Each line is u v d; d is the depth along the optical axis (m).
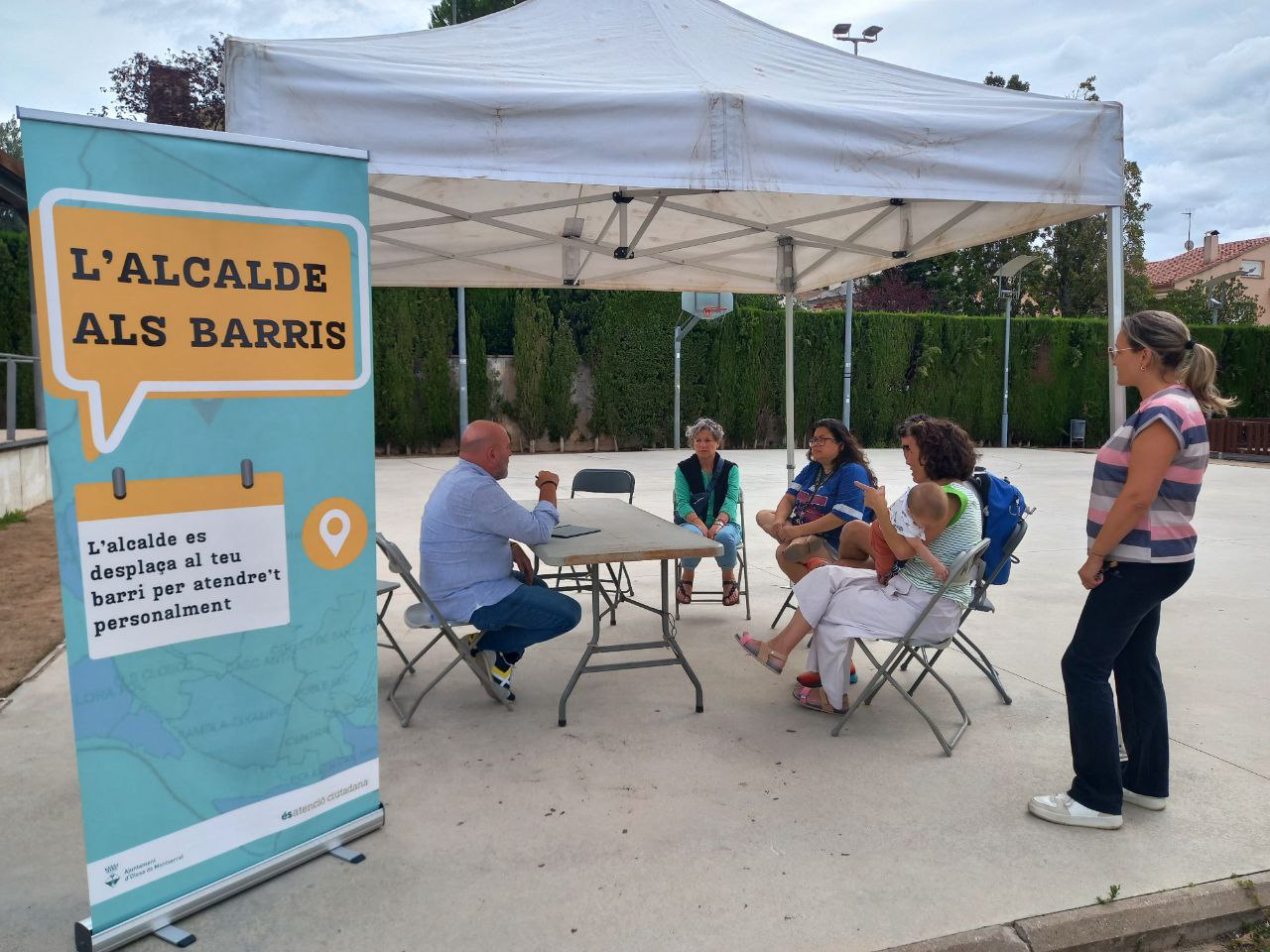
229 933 2.30
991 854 2.72
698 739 3.60
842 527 4.45
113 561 2.16
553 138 3.08
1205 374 2.74
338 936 2.29
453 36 3.87
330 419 2.54
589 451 20.75
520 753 3.45
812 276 6.94
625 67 3.62
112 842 2.22
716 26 4.49
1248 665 4.61
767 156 3.27
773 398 22.27
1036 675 4.43
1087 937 2.37
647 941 2.28
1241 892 2.54
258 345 2.37
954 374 23.83
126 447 2.16
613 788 3.15
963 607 3.86
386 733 3.64
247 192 2.31
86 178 2.05
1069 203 3.69
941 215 5.37
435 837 2.80
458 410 19.42
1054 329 24.14
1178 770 3.35
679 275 7.09
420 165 2.97
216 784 2.42
